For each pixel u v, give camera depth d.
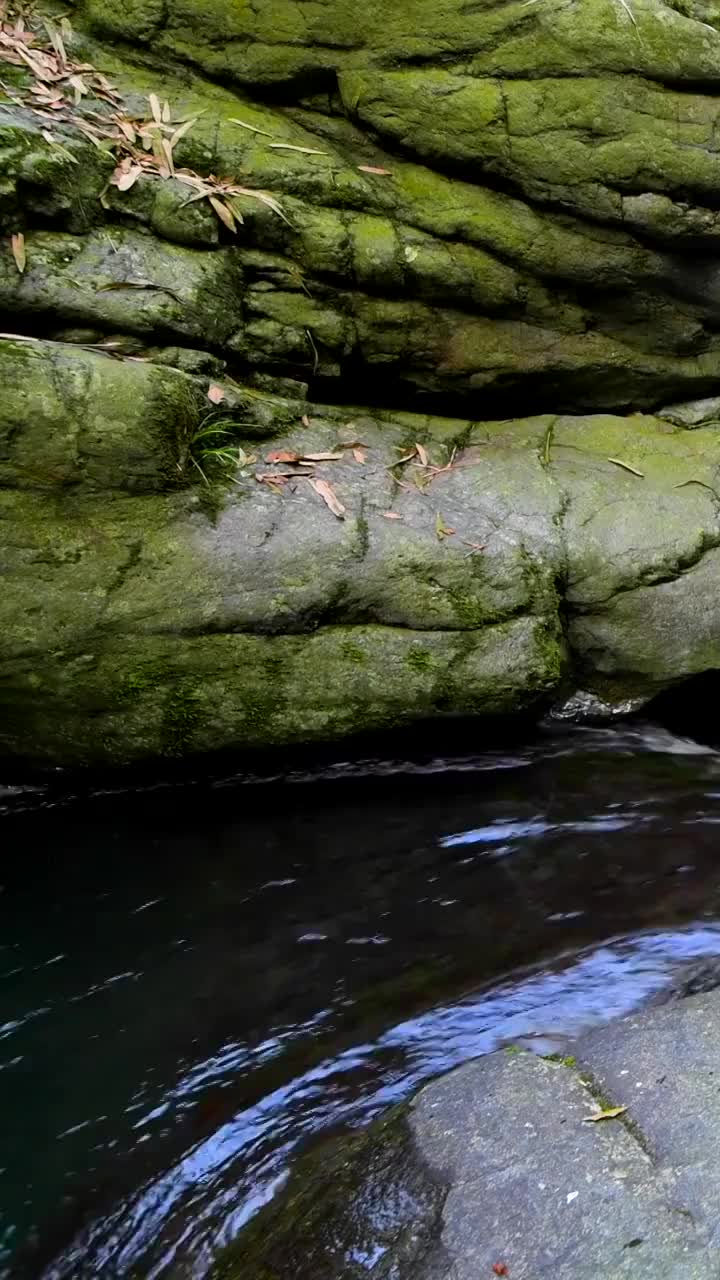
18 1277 2.39
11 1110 2.85
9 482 3.67
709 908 3.56
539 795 4.25
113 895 3.70
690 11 4.86
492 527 4.41
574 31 4.63
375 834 4.02
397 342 4.94
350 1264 2.23
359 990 3.25
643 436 5.17
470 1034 3.03
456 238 4.87
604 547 4.54
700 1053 2.66
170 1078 2.95
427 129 4.81
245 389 4.50
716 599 4.59
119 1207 2.56
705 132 4.77
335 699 4.03
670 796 4.25
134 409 3.79
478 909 3.62
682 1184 2.24
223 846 3.94
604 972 3.27
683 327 5.23
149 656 3.85
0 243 4.01
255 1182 2.59
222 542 3.95
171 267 4.32
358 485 4.38
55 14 4.71
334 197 4.73
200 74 4.86
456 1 4.68
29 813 4.05
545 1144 2.42
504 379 5.18
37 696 3.79
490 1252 2.16
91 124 4.41
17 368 3.63
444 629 4.13
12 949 3.45
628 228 4.91
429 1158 2.45
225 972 3.36
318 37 4.77
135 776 4.08
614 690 4.62
